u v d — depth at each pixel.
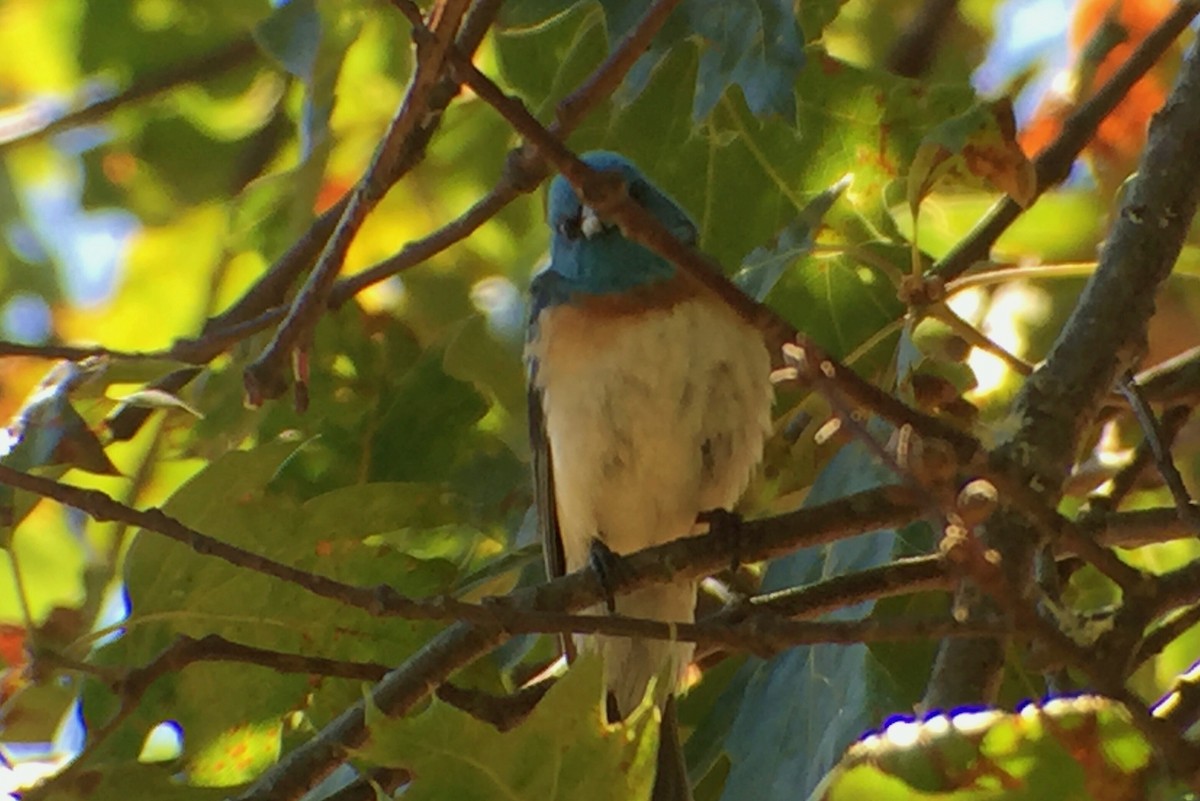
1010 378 11.68
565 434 10.62
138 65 14.58
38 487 6.86
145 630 8.89
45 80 15.41
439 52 6.28
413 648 9.04
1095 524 8.48
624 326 10.45
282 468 10.95
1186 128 8.69
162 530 6.94
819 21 10.50
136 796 8.53
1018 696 9.74
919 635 6.20
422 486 9.05
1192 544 11.64
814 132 11.03
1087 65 13.06
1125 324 8.07
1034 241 13.31
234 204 13.34
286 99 14.69
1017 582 7.03
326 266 7.70
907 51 14.63
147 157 14.82
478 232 14.05
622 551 10.96
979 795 6.07
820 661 9.05
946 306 8.22
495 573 10.55
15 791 7.72
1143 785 6.00
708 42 8.42
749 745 9.13
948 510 5.63
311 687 9.14
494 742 6.15
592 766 6.21
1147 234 8.36
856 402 6.38
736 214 11.26
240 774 9.27
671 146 11.27
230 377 10.82
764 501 11.38
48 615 10.31
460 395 11.20
